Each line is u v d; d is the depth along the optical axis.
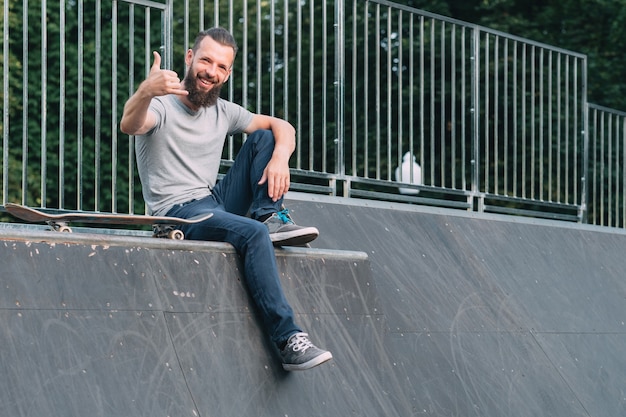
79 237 4.77
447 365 6.71
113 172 6.66
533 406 7.00
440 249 7.90
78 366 4.46
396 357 6.34
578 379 7.69
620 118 17.16
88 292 4.69
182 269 5.11
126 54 14.70
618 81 17.69
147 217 5.09
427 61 16.19
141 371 4.67
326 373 5.50
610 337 8.49
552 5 17.98
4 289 4.40
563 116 16.55
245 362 5.13
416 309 7.01
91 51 14.57
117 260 4.88
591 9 17.91
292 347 5.20
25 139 6.20
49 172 14.20
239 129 5.82
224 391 4.95
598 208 15.87
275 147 5.70
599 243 9.84
